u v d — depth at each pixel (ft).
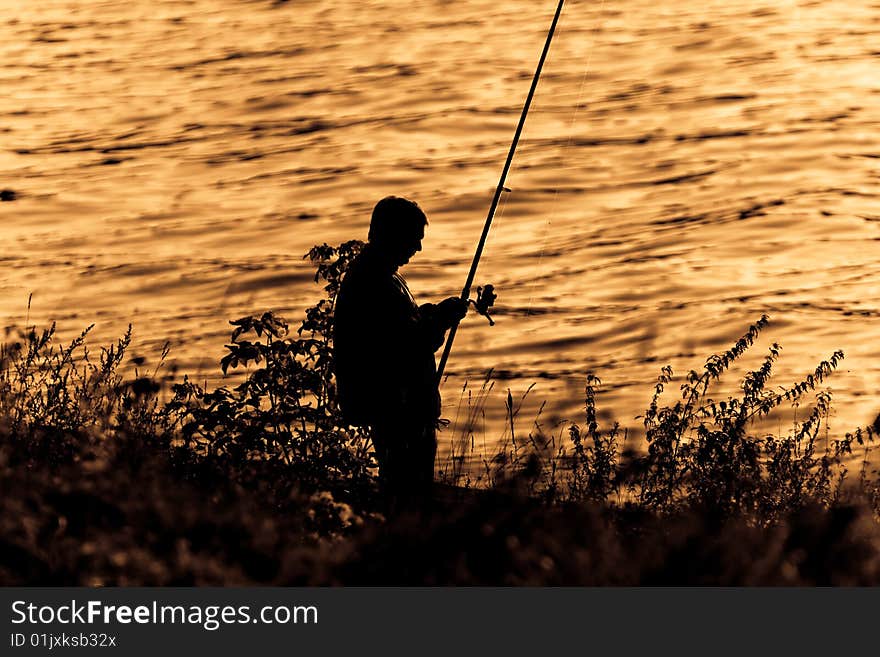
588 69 488.85
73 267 267.18
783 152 366.63
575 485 86.94
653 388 182.19
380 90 460.55
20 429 81.46
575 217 308.40
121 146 397.60
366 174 351.46
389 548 59.62
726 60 497.87
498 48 528.63
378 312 80.94
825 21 568.41
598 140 385.50
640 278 255.50
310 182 344.69
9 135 417.49
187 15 637.30
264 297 242.99
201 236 293.64
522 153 372.17
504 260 272.10
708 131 393.09
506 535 60.13
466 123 410.31
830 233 289.53
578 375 190.90
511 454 96.99
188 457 83.30
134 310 232.94
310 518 67.41
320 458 87.86
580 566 57.52
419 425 81.87
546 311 232.12
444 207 318.04
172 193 338.13
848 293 241.96
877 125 396.57
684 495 88.99
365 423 82.28
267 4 655.35
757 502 83.87
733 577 57.77
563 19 583.99
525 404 170.60
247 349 91.20
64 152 392.06
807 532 64.34
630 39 543.39
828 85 453.58
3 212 321.32
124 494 61.11
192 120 430.61
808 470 93.15
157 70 517.55
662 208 313.73
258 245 284.82
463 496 80.89
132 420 86.22
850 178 339.16
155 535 58.44
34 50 568.82
